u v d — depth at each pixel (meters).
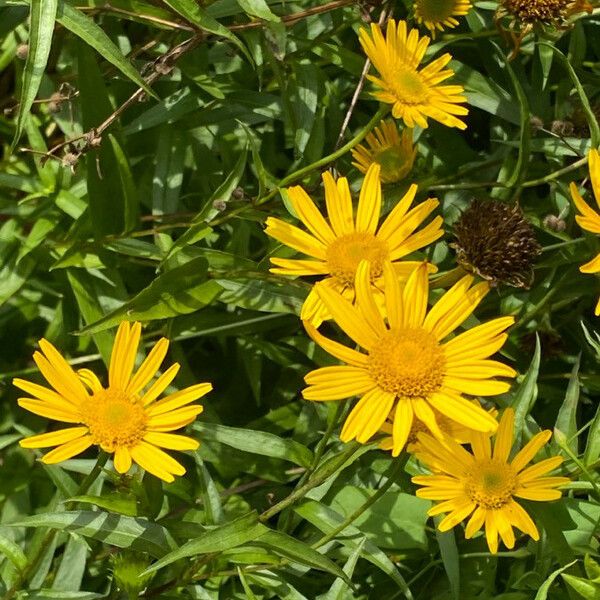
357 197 0.64
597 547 0.59
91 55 0.62
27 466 0.64
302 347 0.64
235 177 0.62
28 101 0.58
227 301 0.62
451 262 0.65
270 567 0.59
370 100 0.68
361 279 0.54
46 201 0.65
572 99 0.65
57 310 0.65
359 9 0.63
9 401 0.65
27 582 0.60
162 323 0.64
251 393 0.66
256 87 0.67
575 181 0.65
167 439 0.55
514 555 0.60
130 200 0.63
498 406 0.62
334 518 0.58
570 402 0.59
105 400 0.55
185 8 0.59
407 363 0.53
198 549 0.55
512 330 0.64
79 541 0.59
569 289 0.64
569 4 0.62
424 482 0.55
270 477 0.63
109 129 0.63
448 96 0.61
